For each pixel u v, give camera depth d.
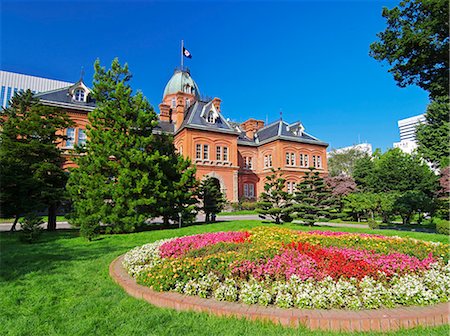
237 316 3.77
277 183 17.88
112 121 14.71
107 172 13.73
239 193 36.88
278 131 37.22
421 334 3.38
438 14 9.81
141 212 13.74
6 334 3.46
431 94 12.05
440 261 5.64
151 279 4.90
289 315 3.65
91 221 11.14
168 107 36.56
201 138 31.59
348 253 5.76
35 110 15.54
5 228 16.66
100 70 15.25
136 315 3.94
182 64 49.91
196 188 17.95
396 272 4.92
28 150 14.40
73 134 26.09
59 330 3.54
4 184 13.17
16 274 6.03
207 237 8.31
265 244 6.42
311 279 4.46
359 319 3.53
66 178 15.77
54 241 10.69
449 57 10.33
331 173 52.41
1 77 59.84
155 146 15.46
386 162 30.33
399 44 10.99
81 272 6.25
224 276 4.82
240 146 38.38
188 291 4.46
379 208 21.00
